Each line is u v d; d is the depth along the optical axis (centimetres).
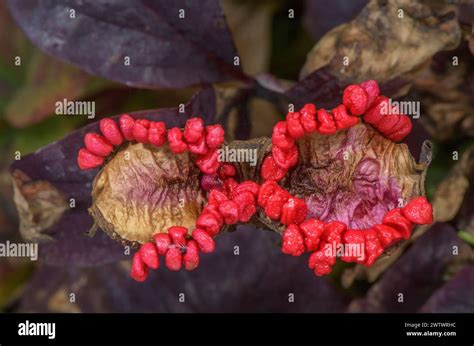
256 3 29
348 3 26
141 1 24
